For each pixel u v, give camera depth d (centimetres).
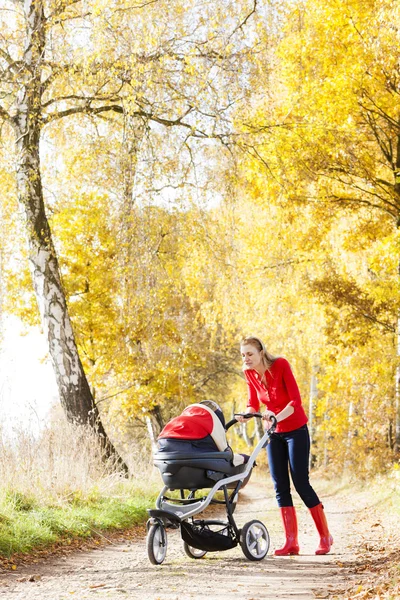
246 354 695
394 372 1888
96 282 1980
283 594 484
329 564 626
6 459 901
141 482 1257
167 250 1515
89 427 1142
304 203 1639
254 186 1595
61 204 1931
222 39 1266
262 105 1454
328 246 1848
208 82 1244
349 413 2141
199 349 2061
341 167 1547
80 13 1269
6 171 1405
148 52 1235
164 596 475
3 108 1380
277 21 1362
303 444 688
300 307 1934
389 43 1314
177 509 617
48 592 502
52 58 1261
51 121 1405
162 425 2203
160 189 1320
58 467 974
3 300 1546
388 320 1736
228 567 607
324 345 1825
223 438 632
